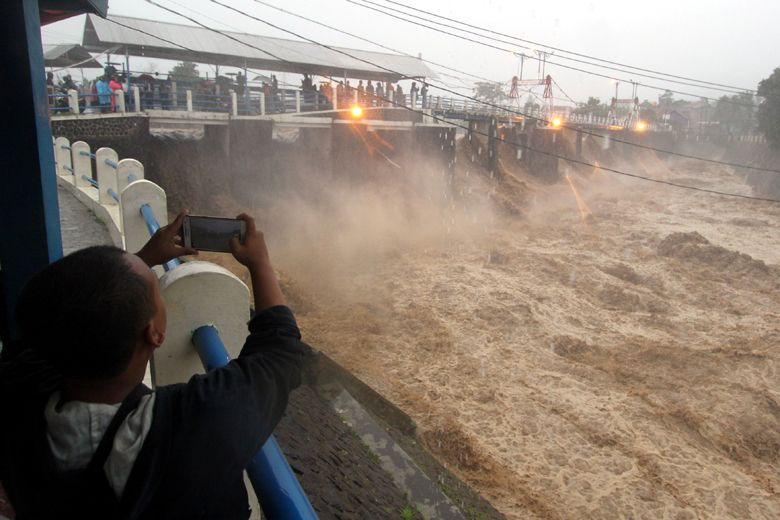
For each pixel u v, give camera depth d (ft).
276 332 4.69
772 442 49.24
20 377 4.07
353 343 61.00
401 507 28.14
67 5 12.41
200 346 6.40
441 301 75.56
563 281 87.25
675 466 45.21
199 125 81.46
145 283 3.92
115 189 34.55
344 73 113.80
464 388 54.49
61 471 3.64
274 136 98.58
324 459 26.04
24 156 10.37
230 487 3.96
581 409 52.31
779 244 112.37
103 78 79.61
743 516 40.40
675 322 74.02
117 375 3.77
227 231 5.52
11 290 10.91
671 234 105.60
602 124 225.15
